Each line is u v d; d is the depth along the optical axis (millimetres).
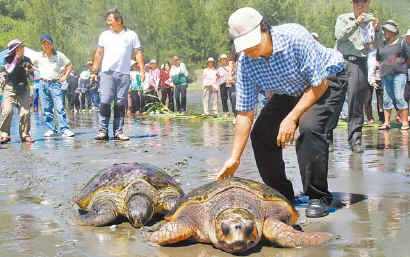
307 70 4160
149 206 4242
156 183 4473
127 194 4336
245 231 3312
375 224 4082
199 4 76562
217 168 6840
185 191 5391
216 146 9227
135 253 3559
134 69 20344
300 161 4590
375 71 12625
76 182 6145
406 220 4164
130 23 76938
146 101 20641
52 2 74062
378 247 3520
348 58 8086
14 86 10477
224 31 75312
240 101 4426
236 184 3744
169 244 3762
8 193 5594
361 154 7805
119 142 10289
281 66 4176
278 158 4758
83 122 16297
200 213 3691
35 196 5422
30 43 67000
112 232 4113
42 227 4254
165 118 17359
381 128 11445
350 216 4355
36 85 22922
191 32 75875
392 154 7723
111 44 10414
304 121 4527
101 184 4543
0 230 4172
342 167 6715
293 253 3479
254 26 3906
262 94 13648
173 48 76500
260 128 4668
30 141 10641
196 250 3619
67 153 8750
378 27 8164
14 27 82250
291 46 4109
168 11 76875
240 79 4391
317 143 4512
